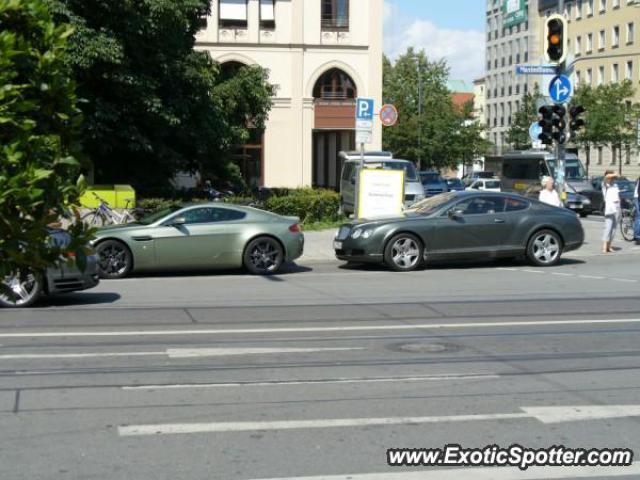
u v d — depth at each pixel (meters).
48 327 10.71
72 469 5.39
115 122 24.09
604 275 16.72
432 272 17.42
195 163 29.91
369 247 17.34
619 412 6.77
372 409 6.84
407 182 30.89
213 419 6.55
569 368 8.38
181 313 11.97
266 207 25.77
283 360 8.72
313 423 6.44
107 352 9.09
